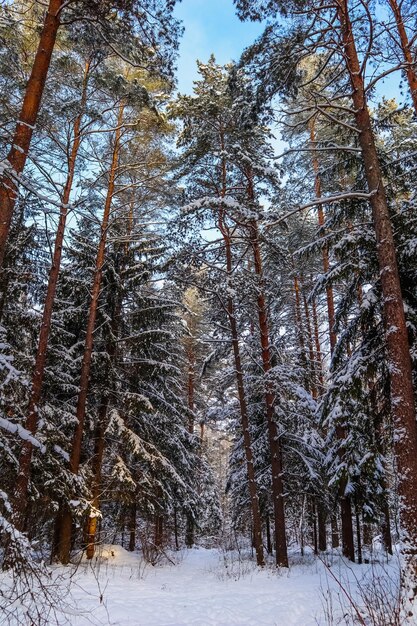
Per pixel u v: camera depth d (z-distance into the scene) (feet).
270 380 45.83
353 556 42.24
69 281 45.39
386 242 25.53
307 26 28.53
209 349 82.94
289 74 29.40
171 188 46.91
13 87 32.65
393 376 23.27
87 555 41.04
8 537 15.61
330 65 33.40
